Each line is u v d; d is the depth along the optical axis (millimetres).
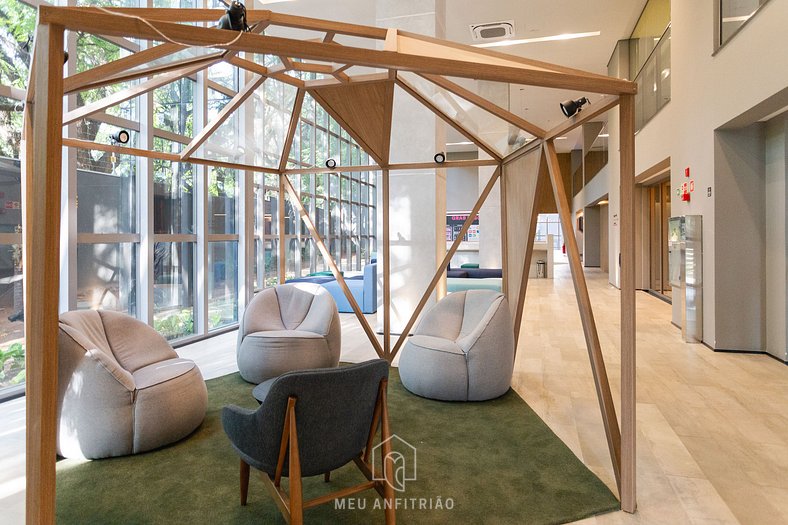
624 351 2361
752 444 3094
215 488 2562
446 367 3895
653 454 2971
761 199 5375
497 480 2637
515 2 8539
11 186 4141
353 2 7871
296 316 5008
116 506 2381
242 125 4355
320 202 11188
